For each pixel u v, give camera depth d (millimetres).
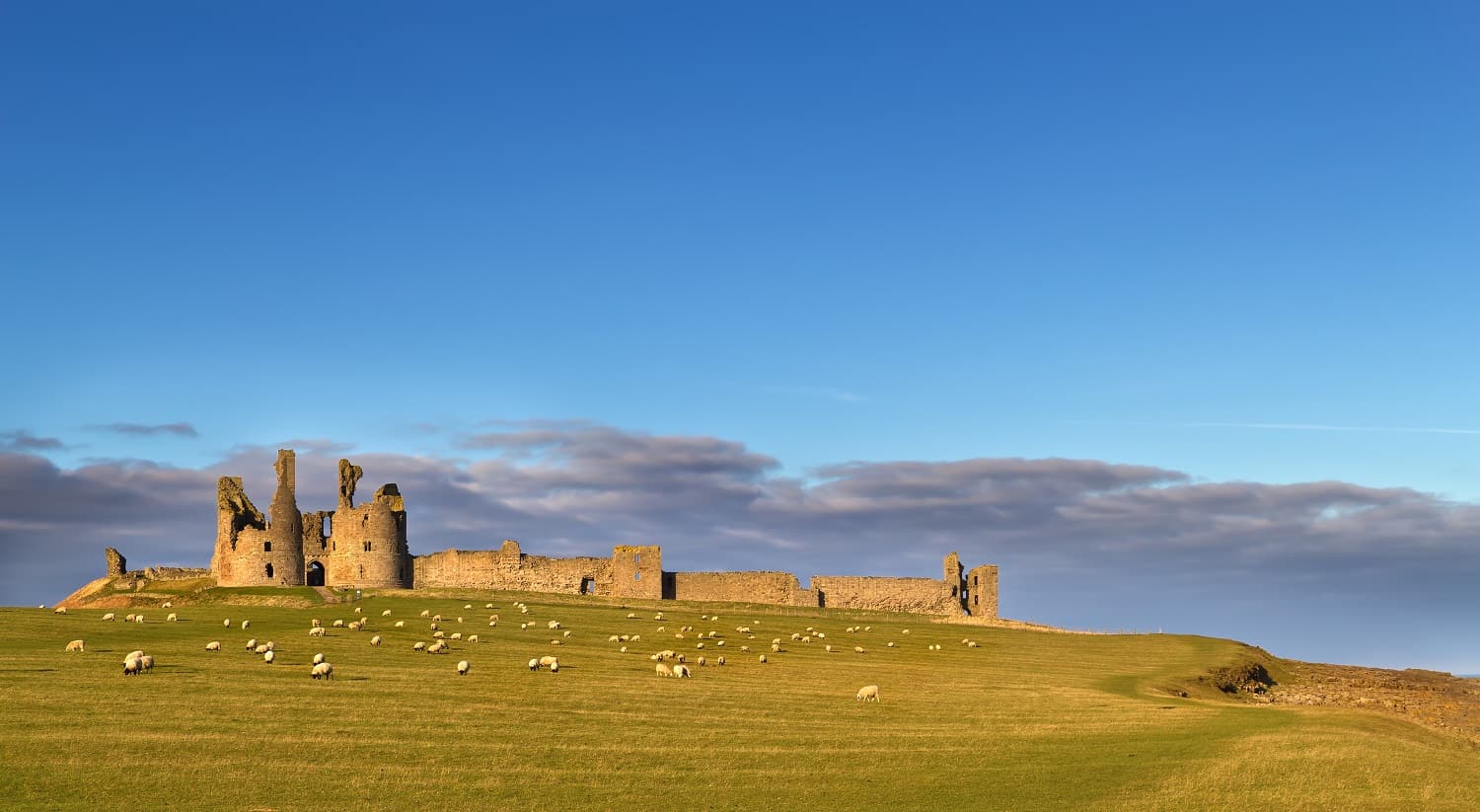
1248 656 120250
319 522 159000
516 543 158250
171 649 77688
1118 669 104688
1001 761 54594
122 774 44562
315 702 59688
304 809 42094
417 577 160000
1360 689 113438
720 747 55000
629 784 47750
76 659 71125
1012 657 110062
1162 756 55625
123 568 161750
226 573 154000
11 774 43656
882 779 50562
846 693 75875
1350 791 49125
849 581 158375
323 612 118812
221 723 53281
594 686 71250
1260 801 47812
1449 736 68062
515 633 102875
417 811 42719
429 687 67125
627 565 158000
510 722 57688
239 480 159750
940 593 159875
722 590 158000
